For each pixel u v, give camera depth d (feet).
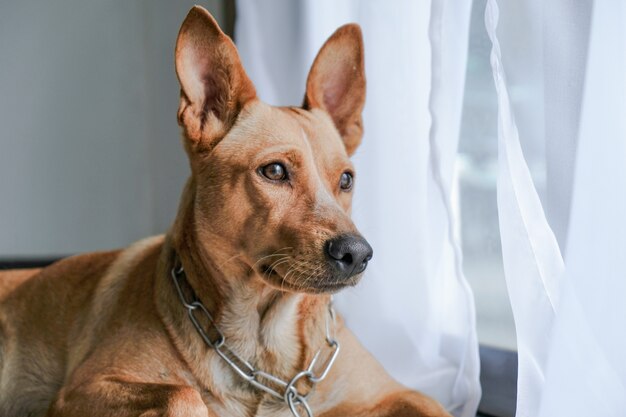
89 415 5.54
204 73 6.09
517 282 5.97
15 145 11.49
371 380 6.51
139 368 5.91
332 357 6.21
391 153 7.92
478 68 7.68
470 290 7.07
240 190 5.80
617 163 5.39
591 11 5.59
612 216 5.38
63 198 11.77
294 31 9.18
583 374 5.38
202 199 5.98
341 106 6.80
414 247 7.83
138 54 11.69
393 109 7.89
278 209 5.71
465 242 8.00
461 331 7.88
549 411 5.38
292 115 6.23
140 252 7.22
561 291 5.42
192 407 5.19
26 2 11.37
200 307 6.06
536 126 6.28
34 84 11.50
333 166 6.09
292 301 6.04
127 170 11.91
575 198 5.39
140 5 11.59
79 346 6.74
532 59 6.25
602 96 5.39
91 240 11.93
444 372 7.70
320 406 6.22
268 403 6.03
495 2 6.01
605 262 5.39
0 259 9.16
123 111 11.81
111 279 6.98
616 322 5.41
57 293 7.28
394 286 7.94
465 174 7.93
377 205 8.02
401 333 7.93
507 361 7.72
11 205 11.55
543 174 6.29
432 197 7.30
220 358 6.01
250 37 9.41
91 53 11.69
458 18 6.83
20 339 7.27
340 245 5.41
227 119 6.07
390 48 7.86
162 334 6.05
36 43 11.46
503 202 6.03
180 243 6.23
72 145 11.75
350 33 6.68
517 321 5.96
